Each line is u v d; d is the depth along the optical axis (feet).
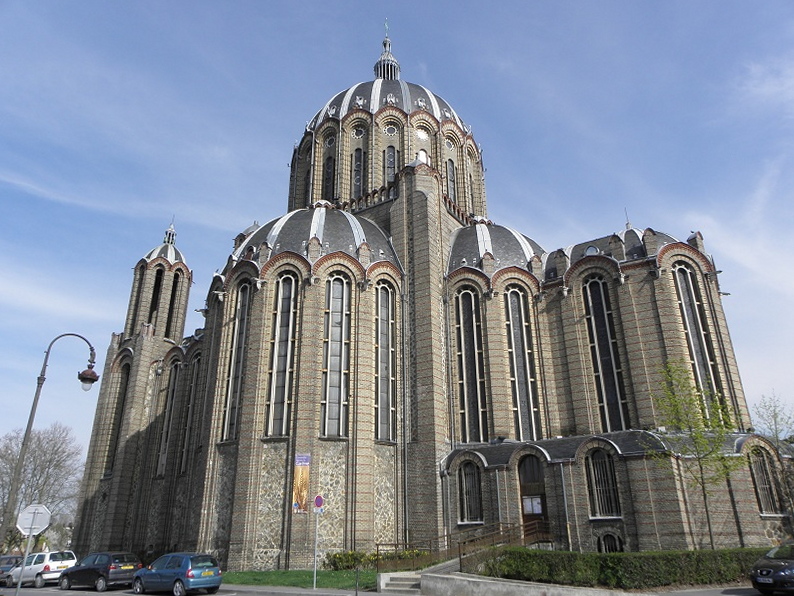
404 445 134.41
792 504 109.81
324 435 125.80
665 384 123.95
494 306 149.28
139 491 180.14
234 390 134.00
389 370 140.36
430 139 197.26
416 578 89.92
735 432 122.93
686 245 141.59
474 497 125.29
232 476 124.98
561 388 142.61
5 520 78.48
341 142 193.77
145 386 195.93
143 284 212.84
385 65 242.99
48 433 290.76
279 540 116.57
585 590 72.08
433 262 151.12
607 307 143.02
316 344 131.03
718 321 137.28
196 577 90.27
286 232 147.02
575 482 113.80
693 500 106.11
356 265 142.31
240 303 141.79
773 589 74.13
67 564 130.41
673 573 82.07
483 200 207.00
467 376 145.69
